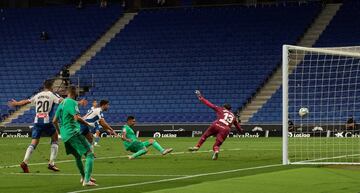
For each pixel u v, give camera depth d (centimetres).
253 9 9838
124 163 3672
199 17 9950
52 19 10544
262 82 8575
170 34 9750
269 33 9288
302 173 2825
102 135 8194
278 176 2711
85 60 9625
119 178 2805
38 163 3697
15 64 9844
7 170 3247
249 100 8381
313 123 7625
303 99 8138
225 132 3922
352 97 7988
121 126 8406
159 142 6519
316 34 9081
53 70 9600
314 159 3919
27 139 7512
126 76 9219
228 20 9731
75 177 2869
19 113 8931
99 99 8956
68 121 2539
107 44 9831
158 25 9981
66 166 3472
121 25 10156
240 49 9169
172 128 8150
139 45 9681
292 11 9569
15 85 9494
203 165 3503
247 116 8131
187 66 9150
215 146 3928
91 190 2331
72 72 9431
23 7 11119
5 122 8800
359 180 2577
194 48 9406
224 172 3033
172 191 2234
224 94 8575
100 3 10862
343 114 7712
